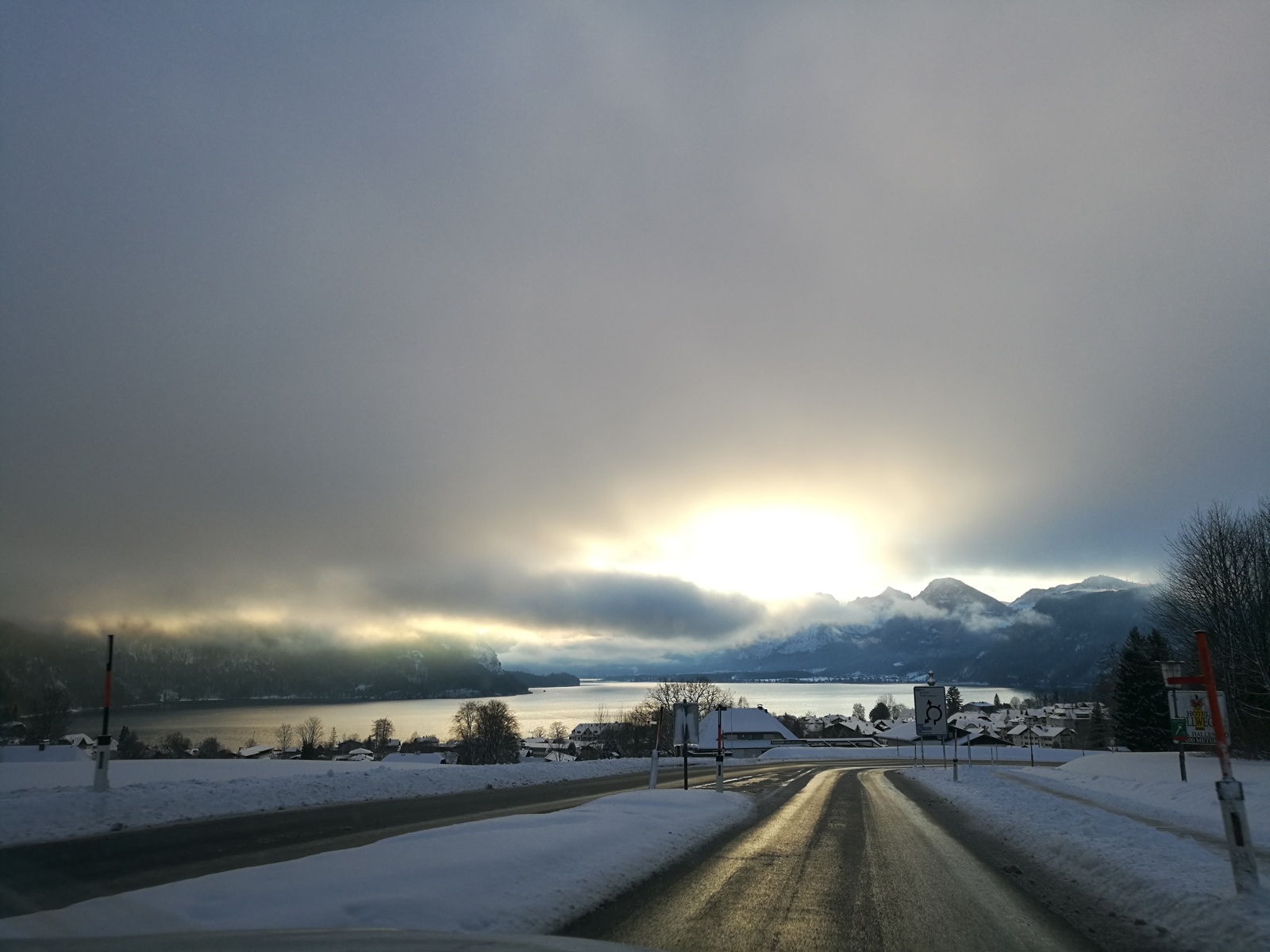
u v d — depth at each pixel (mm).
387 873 7617
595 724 154125
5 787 15047
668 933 7246
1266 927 7336
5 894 7949
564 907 7758
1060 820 15406
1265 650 44031
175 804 14180
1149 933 7684
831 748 92688
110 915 6141
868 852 12508
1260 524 45719
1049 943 7324
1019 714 179750
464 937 4957
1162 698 62156
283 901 6605
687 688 115062
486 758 97625
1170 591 51469
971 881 10227
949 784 29297
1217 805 20281
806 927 7695
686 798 17859
